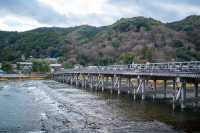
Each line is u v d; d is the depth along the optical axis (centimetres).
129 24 18488
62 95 5216
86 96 4981
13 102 4378
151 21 18288
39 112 3394
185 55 13412
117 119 2812
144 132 2291
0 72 14512
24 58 19812
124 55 12988
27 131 2462
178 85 3095
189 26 18462
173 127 2434
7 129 2561
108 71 5434
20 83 9300
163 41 15500
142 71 3978
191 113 3008
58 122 2767
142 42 15712
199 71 2647
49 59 19200
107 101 4209
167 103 3772
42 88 7000
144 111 3228
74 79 9000
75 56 18075
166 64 3591
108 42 17538
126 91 5556
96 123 2656
